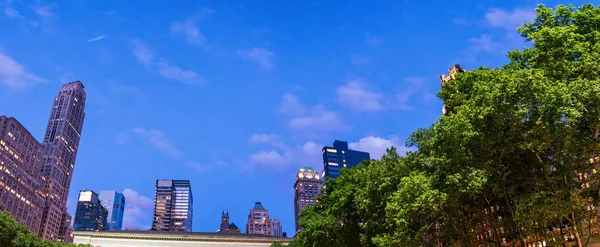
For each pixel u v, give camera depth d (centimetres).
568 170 3566
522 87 3509
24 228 8181
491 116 3759
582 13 3925
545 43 3709
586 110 3256
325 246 6438
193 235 16175
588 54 3441
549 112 3353
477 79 4481
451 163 4075
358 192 5622
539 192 3706
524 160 4244
